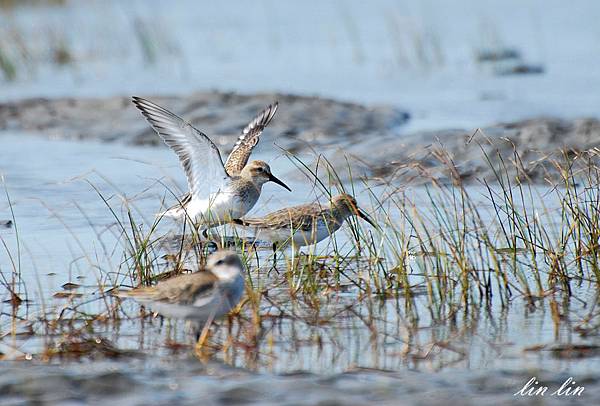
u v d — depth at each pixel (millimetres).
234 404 8945
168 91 30062
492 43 36562
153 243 14672
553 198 16859
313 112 24906
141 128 24359
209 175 15336
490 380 9430
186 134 14961
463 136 20312
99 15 44969
